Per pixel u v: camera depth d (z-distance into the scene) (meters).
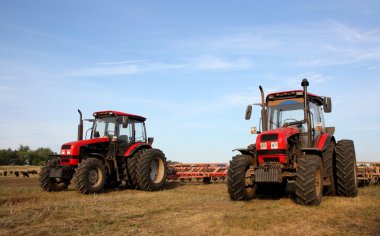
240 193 7.43
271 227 5.06
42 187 10.16
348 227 5.00
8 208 6.62
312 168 6.79
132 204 7.29
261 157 7.54
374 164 11.15
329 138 8.12
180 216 5.93
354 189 8.09
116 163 10.87
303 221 5.41
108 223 5.39
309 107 8.22
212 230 4.92
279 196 8.27
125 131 11.38
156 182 10.85
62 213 6.14
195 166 13.57
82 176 9.35
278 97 8.48
